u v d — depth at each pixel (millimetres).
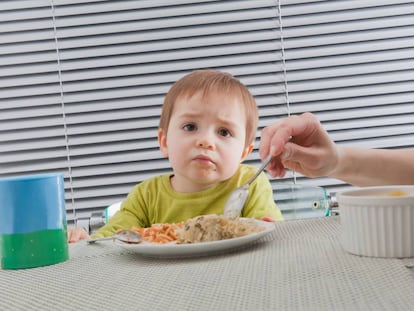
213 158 1451
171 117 1517
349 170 1072
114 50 2764
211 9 2768
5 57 2766
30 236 780
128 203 1555
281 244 785
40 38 2760
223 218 832
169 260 756
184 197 1512
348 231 669
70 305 559
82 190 2766
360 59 2783
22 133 2770
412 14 2811
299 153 952
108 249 879
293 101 2770
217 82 1487
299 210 1425
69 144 2756
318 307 479
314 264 634
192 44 2764
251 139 1591
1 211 782
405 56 2791
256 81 2764
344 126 2773
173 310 508
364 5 2787
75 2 2766
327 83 2785
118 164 2770
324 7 2783
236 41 2764
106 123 2779
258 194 1445
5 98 2770
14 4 2766
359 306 471
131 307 529
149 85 2777
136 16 2764
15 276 729
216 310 498
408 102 2797
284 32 2781
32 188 786
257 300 516
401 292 497
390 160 1080
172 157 1500
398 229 634
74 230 1118
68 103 2781
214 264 693
